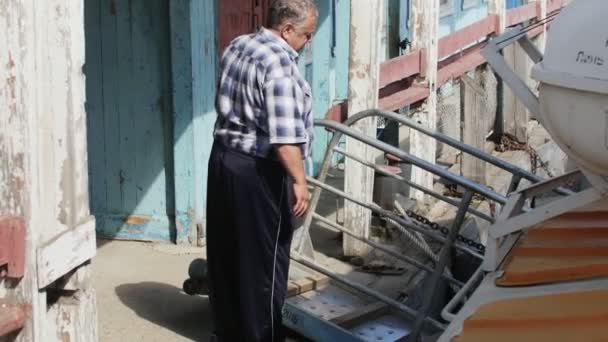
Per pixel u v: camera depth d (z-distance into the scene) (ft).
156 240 23.39
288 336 17.76
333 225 19.16
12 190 10.22
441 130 32.12
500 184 30.86
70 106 10.96
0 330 9.89
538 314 9.53
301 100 13.83
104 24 22.88
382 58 35.83
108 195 23.47
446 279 17.33
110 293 19.83
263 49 13.92
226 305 14.93
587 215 11.97
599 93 9.91
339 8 31.60
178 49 22.27
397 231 23.61
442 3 42.39
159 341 17.54
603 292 9.84
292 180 13.97
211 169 14.56
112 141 23.26
